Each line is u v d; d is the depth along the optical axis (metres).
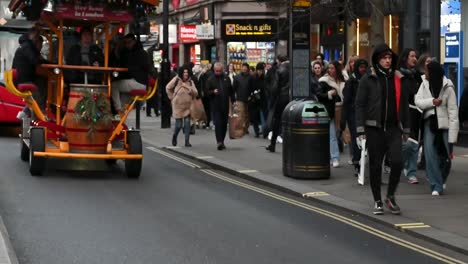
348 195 10.60
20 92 11.82
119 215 9.11
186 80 16.95
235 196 10.85
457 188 11.07
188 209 9.67
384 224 8.84
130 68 12.22
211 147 16.94
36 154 11.60
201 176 12.90
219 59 33.28
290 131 12.04
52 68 11.94
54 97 12.55
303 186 11.38
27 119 13.59
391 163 9.07
